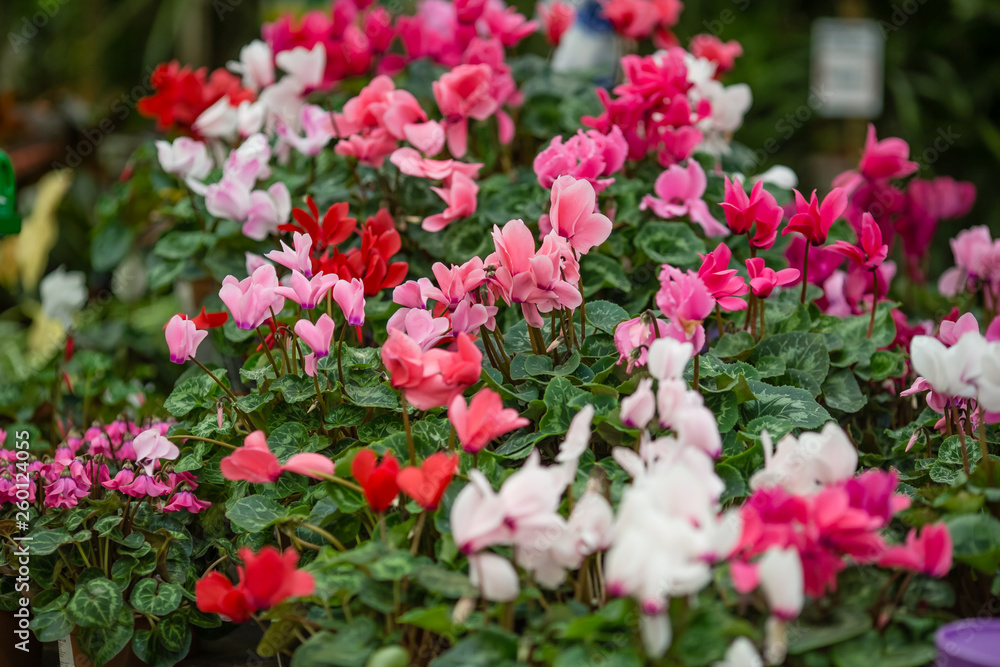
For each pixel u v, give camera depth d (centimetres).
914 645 121
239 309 159
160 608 163
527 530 116
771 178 259
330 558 139
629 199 217
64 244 414
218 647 188
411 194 226
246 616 128
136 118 513
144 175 285
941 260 528
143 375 295
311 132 228
